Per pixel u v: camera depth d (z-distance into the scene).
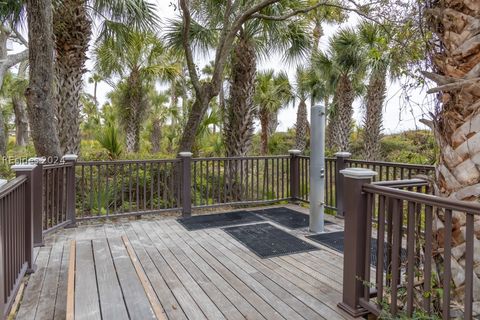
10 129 19.92
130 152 10.39
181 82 14.00
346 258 2.29
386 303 2.07
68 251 3.46
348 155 4.80
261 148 13.38
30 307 2.32
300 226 4.43
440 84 1.79
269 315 2.22
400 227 2.00
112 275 2.80
